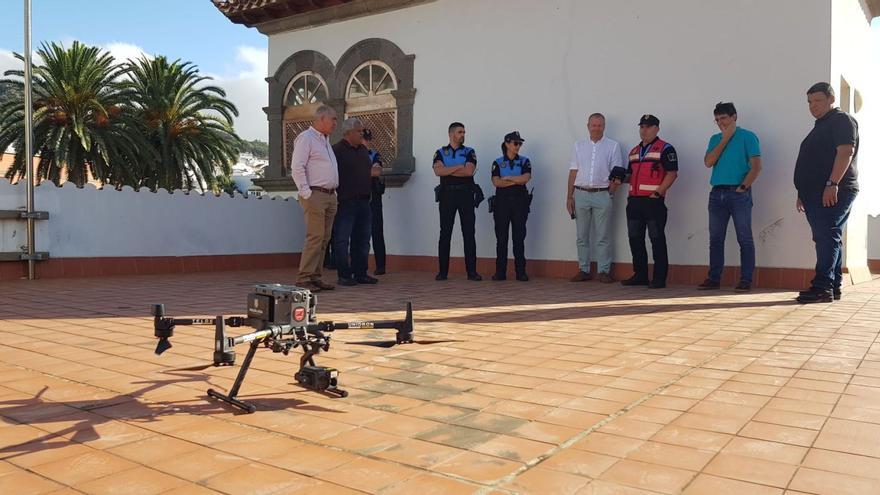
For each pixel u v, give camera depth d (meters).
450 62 10.12
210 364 3.80
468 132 9.97
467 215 8.71
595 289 7.63
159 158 30.27
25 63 8.44
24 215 8.45
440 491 2.13
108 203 9.23
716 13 7.96
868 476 2.23
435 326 5.09
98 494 2.12
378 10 10.78
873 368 3.68
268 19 11.84
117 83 30.36
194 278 8.93
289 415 2.92
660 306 6.16
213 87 33.25
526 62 9.42
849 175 6.14
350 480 2.22
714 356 4.01
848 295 6.82
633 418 2.86
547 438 2.62
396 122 10.70
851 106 8.44
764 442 2.55
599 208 8.36
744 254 7.27
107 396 3.20
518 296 6.96
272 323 3.01
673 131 8.27
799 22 7.48
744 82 7.80
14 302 6.33
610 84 8.73
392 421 2.84
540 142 9.32
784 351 4.13
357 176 7.93
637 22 8.51
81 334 4.69
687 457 2.41
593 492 2.12
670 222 8.30
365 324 3.28
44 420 2.84
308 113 11.68
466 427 2.76
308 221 7.30
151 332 4.77
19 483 2.21
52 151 28.59
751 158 7.13
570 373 3.62
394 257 10.77
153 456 2.45
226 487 2.17
